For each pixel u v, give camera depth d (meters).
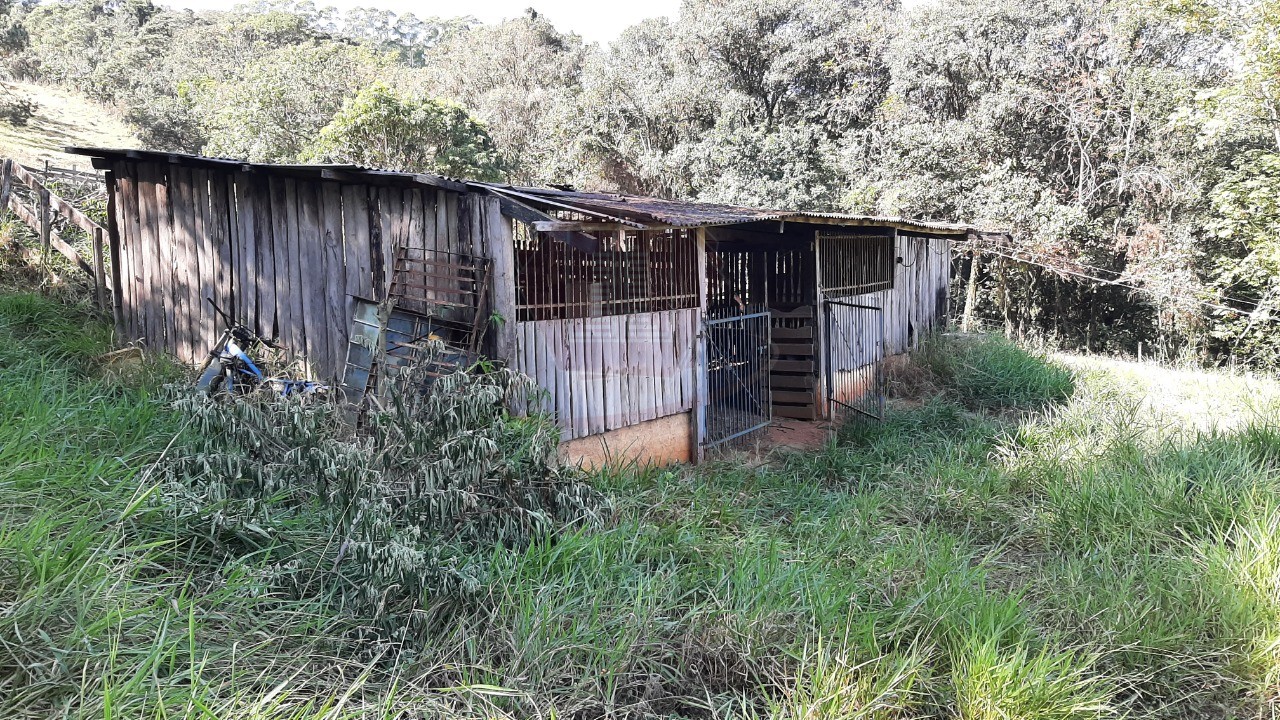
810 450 9.27
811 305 10.71
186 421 5.18
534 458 5.00
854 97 30.78
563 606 4.18
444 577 4.02
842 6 35.19
